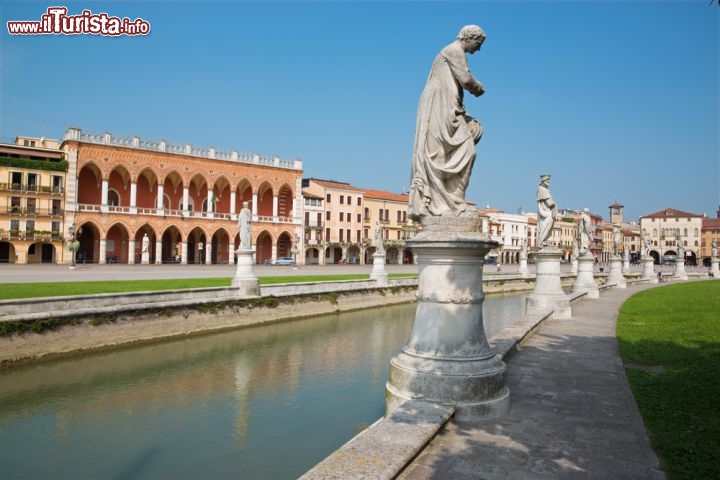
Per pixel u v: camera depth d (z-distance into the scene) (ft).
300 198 269.64
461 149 23.88
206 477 29.71
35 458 32.78
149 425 38.78
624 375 29.27
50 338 60.39
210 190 236.43
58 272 131.85
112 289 82.89
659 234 414.41
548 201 60.54
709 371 29.86
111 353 65.05
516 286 174.50
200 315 80.43
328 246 293.02
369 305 118.21
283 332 83.56
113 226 219.20
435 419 19.02
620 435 19.44
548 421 21.02
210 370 56.90
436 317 22.45
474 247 21.79
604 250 445.78
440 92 23.99
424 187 23.63
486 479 15.56
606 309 67.46
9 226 192.95
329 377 52.49
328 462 14.94
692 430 19.85
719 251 391.04
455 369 21.43
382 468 14.55
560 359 33.94
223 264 242.37
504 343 34.86
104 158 208.13
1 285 84.33
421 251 22.94
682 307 68.49
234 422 38.86
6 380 52.06
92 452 33.68
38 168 197.67
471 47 24.63
